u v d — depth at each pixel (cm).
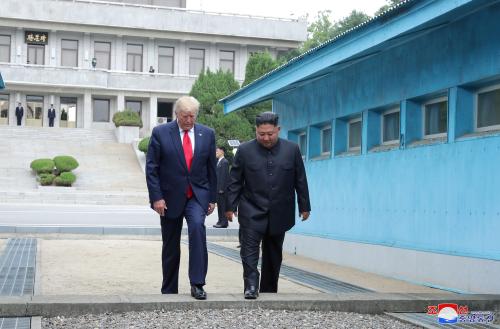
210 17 5650
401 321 590
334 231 1074
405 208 862
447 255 762
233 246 1365
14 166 3819
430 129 859
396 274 870
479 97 760
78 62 5500
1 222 1808
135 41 5634
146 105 5594
